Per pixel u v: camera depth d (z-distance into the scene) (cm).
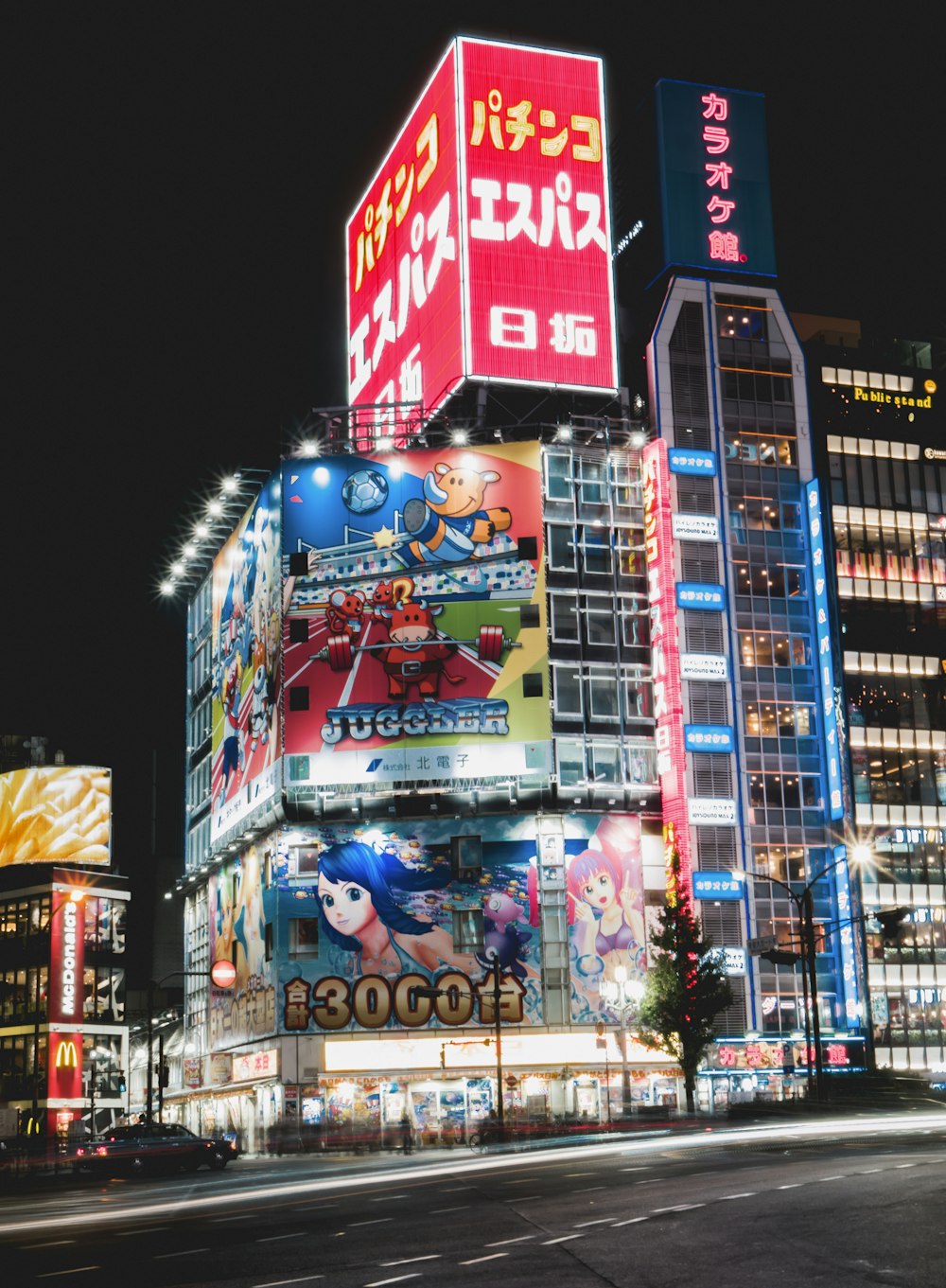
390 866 8838
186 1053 11400
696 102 10950
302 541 9294
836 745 9669
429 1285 1581
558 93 10306
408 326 10775
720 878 9256
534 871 8812
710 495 10019
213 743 10850
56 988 11919
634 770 9256
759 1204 2256
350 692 9031
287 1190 3509
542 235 10044
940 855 10050
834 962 9388
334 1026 8631
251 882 9581
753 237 10756
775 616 9931
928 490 10831
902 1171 2730
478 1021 8594
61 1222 2819
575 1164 3722
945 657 10531
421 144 10781
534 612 9081
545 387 9825
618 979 7988
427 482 9312
